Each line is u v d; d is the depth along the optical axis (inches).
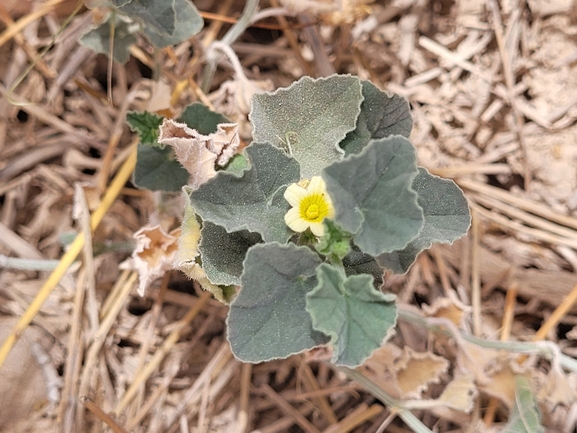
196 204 7.0
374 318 6.7
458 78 14.0
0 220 12.6
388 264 7.8
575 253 13.0
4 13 11.8
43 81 13.2
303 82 7.8
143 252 9.2
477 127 13.8
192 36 10.1
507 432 10.4
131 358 12.0
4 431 11.0
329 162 7.9
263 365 12.7
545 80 13.3
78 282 11.6
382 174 6.5
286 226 7.4
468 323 12.9
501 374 10.9
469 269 13.2
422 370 10.6
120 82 13.6
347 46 13.7
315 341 7.1
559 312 12.4
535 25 13.3
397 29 14.0
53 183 13.2
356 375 10.9
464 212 8.0
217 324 12.8
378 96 8.0
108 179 13.1
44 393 11.4
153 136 9.5
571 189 13.0
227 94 11.5
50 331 11.6
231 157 8.3
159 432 11.6
